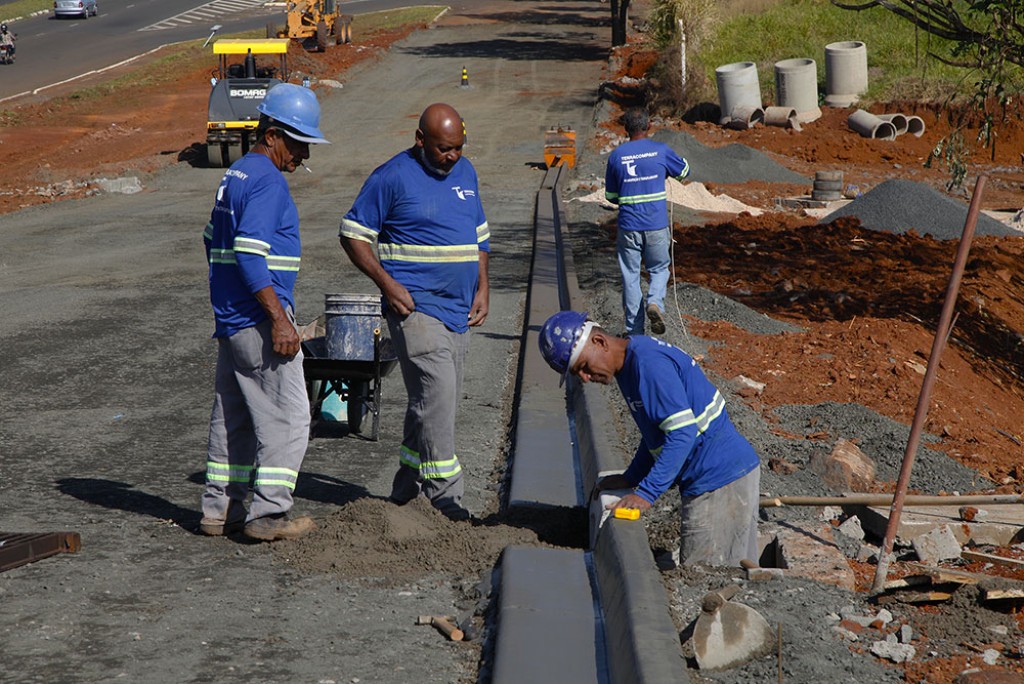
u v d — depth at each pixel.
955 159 17.36
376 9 105.19
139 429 11.53
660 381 7.00
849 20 58.09
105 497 9.27
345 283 20.84
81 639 6.50
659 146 14.75
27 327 17.02
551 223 27.66
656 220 14.71
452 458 8.76
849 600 7.00
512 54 73.00
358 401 11.35
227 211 7.77
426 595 7.35
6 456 10.45
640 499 7.23
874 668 6.07
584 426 10.77
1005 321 18.86
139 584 7.36
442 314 8.42
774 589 7.02
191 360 14.86
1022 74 42.84
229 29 91.94
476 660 6.44
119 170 39.03
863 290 19.86
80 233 28.11
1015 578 7.90
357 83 63.59
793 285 20.05
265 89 40.59
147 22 99.50
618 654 6.04
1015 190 37.69
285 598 7.20
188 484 9.72
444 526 8.36
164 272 22.42
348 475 10.19
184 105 57.62
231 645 6.49
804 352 14.45
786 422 11.56
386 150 45.09
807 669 5.95
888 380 13.13
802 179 38.19
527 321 16.91
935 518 8.90
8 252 25.31
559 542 8.55
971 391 14.21
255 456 8.38
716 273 21.55
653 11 63.12
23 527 8.44
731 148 38.91
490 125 50.41
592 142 44.38
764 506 8.42
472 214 8.50
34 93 62.81
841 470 9.59
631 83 57.72
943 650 6.36
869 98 48.59
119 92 62.00
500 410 12.62
